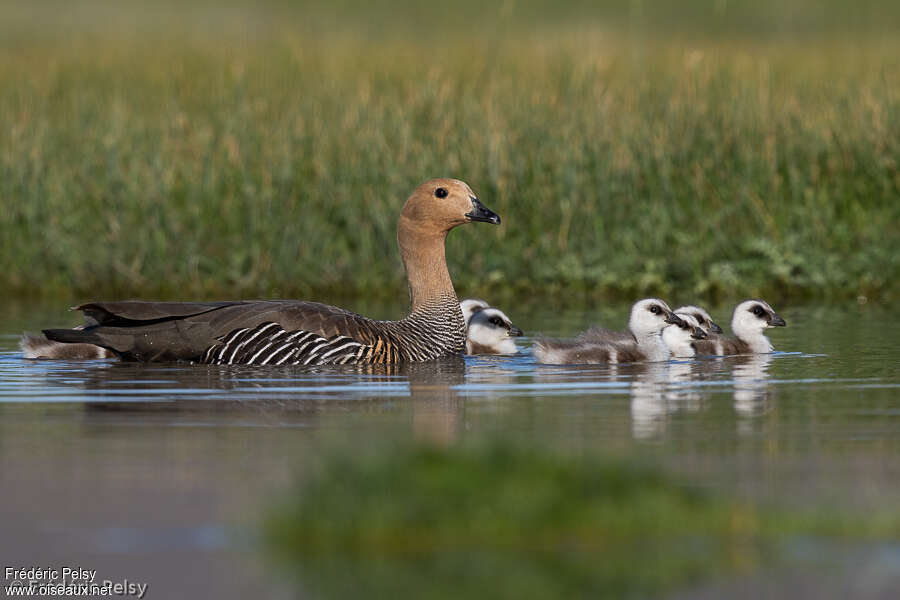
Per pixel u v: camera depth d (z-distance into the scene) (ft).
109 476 30.58
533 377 47.11
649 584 23.38
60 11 175.32
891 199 78.79
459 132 80.74
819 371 47.91
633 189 78.43
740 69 91.04
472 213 52.29
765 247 74.59
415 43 103.45
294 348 48.39
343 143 79.82
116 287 75.10
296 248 75.56
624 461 28.94
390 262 75.41
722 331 56.34
